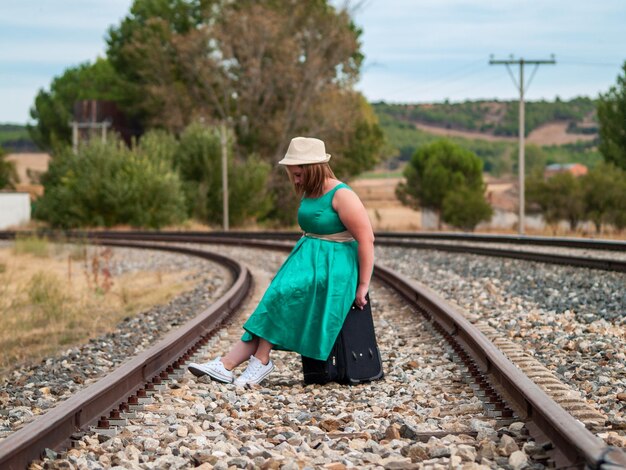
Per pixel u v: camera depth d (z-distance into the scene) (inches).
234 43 2415.1
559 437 166.1
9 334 458.3
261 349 264.8
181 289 656.4
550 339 340.5
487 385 235.9
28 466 166.2
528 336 349.7
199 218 1911.9
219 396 244.5
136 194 1747.0
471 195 1894.7
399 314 434.9
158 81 2637.8
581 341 324.8
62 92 3627.0
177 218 1777.8
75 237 1437.0
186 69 2568.9
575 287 528.4
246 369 265.4
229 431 201.8
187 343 335.3
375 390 256.4
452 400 234.8
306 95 2384.4
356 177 2984.7
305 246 268.7
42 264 986.7
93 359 351.9
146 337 411.8
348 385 264.7
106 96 3491.6
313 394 253.3
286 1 2495.1
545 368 256.7
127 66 2807.6
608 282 537.6
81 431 195.0
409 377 271.3
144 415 215.9
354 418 210.5
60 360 357.1
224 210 1804.9
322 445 182.4
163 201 1776.6
